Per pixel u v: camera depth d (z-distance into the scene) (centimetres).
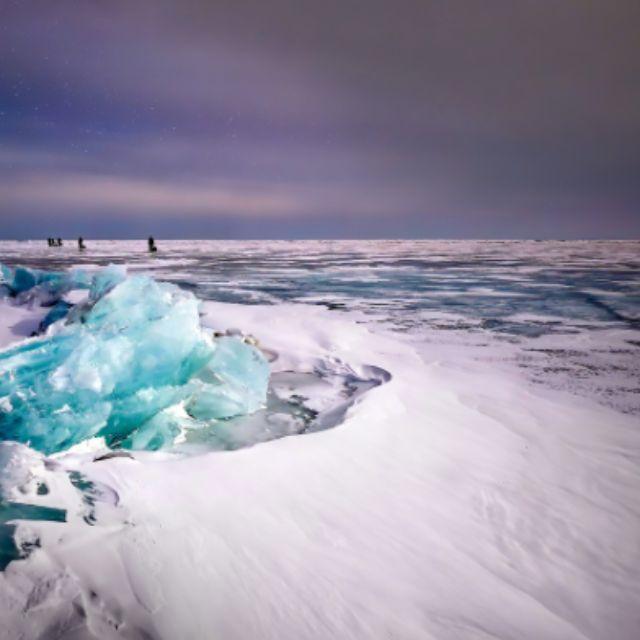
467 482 282
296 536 206
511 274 2111
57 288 809
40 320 701
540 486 286
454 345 721
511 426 381
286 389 491
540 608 188
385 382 490
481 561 212
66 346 352
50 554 160
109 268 568
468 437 349
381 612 171
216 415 402
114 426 326
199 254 3922
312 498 241
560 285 1647
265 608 162
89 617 141
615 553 228
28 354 353
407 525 231
